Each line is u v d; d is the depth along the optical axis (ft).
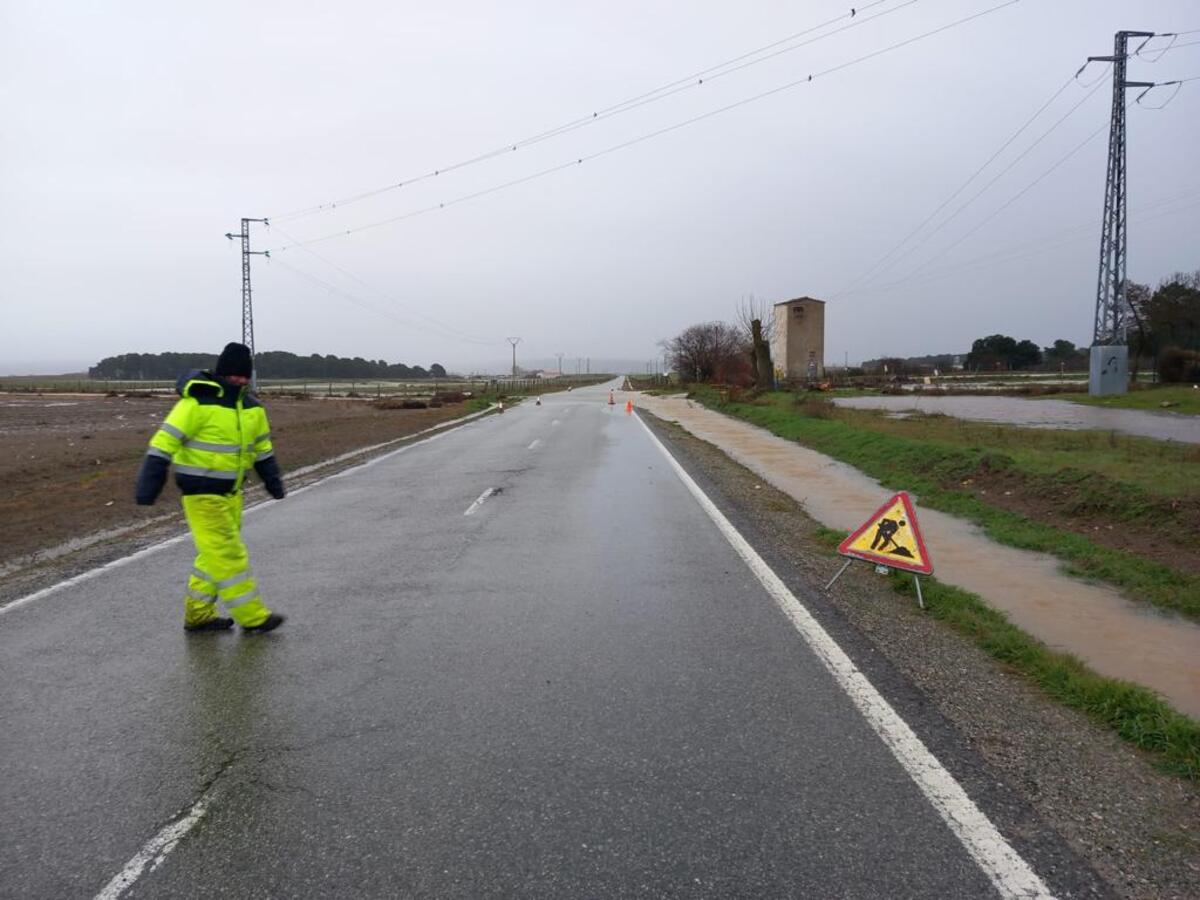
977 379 211.20
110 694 14.98
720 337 218.59
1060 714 14.33
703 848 10.02
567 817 10.73
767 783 11.62
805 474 48.83
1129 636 19.48
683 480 44.73
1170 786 11.76
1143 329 150.10
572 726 13.51
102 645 17.71
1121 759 12.60
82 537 29.58
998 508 35.27
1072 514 32.58
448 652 17.13
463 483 43.52
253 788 11.55
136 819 10.80
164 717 13.96
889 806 11.00
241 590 18.28
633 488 41.60
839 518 34.65
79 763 12.35
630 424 90.94
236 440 18.21
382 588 22.30
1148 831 10.52
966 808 10.95
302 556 26.30
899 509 22.08
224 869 9.69
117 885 9.41
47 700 14.75
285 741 13.03
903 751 12.63
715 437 74.74
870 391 158.10
